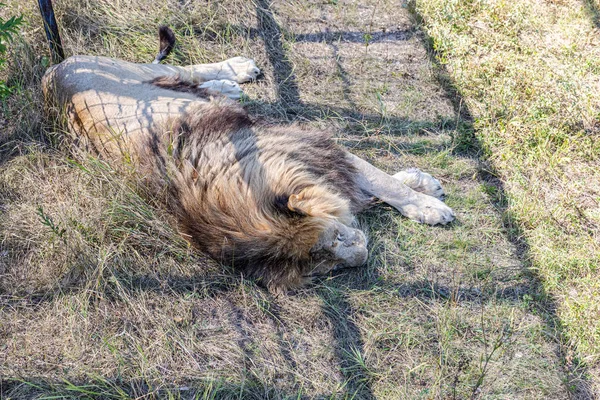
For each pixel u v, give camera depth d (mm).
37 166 5500
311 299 4664
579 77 6773
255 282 4750
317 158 4980
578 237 5164
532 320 4551
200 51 7016
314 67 7004
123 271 4715
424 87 6773
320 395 4051
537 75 6730
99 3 7344
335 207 4688
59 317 4402
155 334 4359
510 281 4844
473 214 5398
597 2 7902
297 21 7672
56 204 5168
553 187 5672
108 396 3967
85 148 5367
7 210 5145
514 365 4223
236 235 4551
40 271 4715
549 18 7691
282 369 4191
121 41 7039
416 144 6074
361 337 4430
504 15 7637
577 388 4129
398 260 5000
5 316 4410
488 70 6820
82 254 4715
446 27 7434
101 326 4363
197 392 4016
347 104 6539
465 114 6457
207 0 7691
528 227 5281
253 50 7160
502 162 5859
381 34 7539
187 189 4758
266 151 4758
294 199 4336
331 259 4723
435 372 4191
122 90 5418
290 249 4496
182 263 4848
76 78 5465
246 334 4414
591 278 4785
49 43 6379
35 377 4031
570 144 6008
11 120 5953
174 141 4926
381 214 5344
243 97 6484
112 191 5059
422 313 4590
